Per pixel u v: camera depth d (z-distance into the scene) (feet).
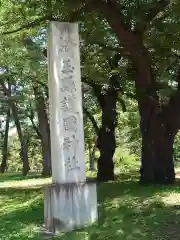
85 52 53.72
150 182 49.21
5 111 101.81
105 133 63.67
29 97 82.64
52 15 40.11
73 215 28.12
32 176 91.20
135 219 28.32
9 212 38.55
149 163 49.67
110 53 51.37
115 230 25.25
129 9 41.27
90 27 44.62
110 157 63.31
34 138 128.67
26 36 54.03
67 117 28.99
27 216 34.71
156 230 24.94
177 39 44.01
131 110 83.71
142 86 48.01
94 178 68.18
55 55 29.22
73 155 28.91
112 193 42.60
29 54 58.75
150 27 43.21
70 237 25.07
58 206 27.84
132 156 102.17
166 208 31.55
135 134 95.81
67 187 28.17
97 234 24.67
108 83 58.13
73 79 29.48
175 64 50.37
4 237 27.04
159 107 48.98
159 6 41.65
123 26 41.86
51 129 29.37
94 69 55.62
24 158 102.53
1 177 97.30
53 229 27.61
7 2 43.37
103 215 30.66
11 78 74.38
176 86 56.08
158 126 49.14
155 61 48.65
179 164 111.45
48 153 92.27
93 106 75.61
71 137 28.96
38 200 43.39
